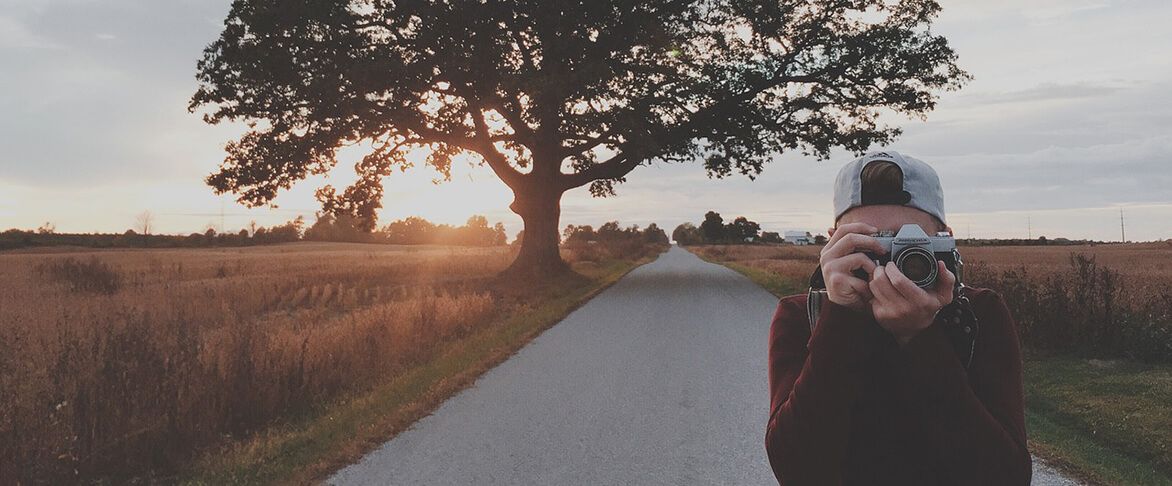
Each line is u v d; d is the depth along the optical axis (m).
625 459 4.86
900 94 22.59
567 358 8.96
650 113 21.75
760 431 5.54
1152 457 4.95
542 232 25.84
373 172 25.17
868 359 1.11
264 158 21.59
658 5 21.94
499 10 20.05
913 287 0.95
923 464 1.12
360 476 4.52
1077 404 6.24
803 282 21.84
